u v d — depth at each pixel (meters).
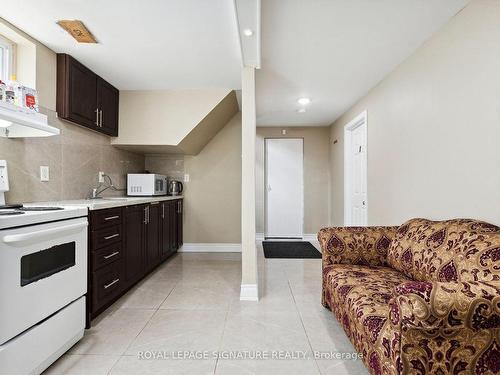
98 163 3.32
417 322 1.06
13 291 1.39
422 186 2.44
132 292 2.85
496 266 1.33
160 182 4.11
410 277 1.93
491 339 1.11
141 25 2.15
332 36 2.30
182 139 3.60
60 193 2.68
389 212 3.04
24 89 1.96
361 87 3.46
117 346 1.88
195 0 1.86
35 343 1.52
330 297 2.17
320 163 5.83
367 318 1.42
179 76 3.16
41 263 1.59
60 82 2.61
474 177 1.86
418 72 2.49
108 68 2.94
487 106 1.75
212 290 2.91
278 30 2.21
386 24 2.12
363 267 2.21
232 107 4.19
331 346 1.89
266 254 4.55
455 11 1.97
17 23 2.12
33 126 1.92
